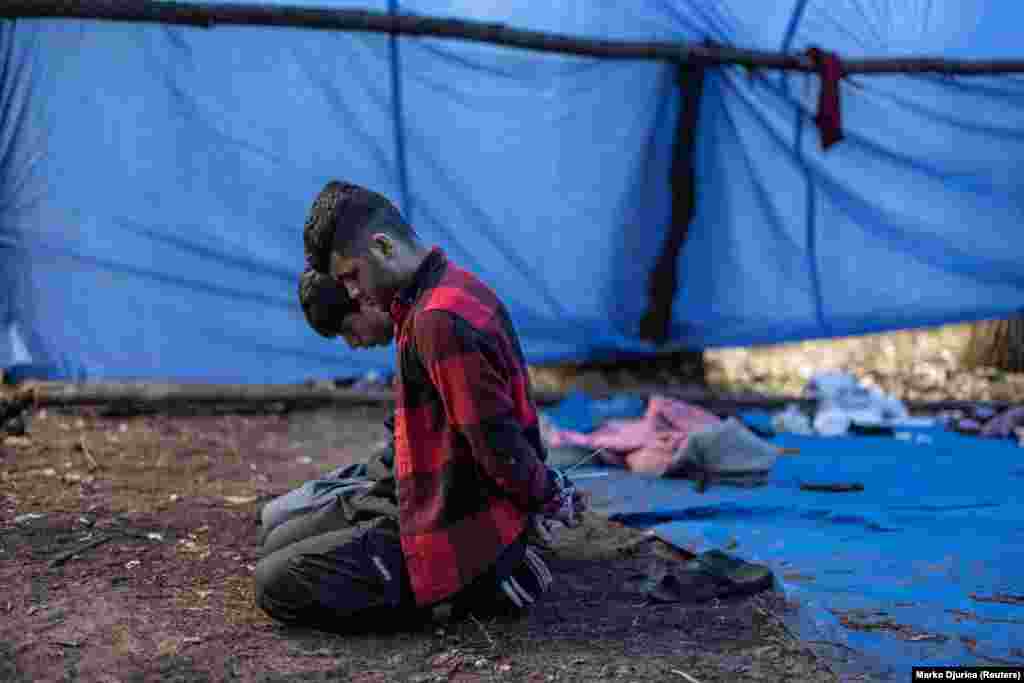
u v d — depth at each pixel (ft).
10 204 20.33
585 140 22.97
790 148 23.52
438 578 9.60
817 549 12.69
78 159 20.53
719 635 10.04
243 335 22.12
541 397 23.26
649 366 27.02
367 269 9.33
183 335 21.77
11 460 16.81
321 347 22.58
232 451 18.45
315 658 9.43
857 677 9.03
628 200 23.52
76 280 20.95
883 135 23.43
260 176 21.57
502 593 10.04
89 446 18.16
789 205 24.00
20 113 20.02
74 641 9.62
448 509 9.53
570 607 10.85
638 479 16.62
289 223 21.90
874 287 24.62
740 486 16.05
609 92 22.72
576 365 26.53
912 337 27.99
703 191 23.79
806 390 23.47
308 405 22.30
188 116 20.90
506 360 9.32
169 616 10.32
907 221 24.17
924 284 24.67
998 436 20.04
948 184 23.90
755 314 24.66
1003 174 23.82
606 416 21.02
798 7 22.03
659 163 23.44
